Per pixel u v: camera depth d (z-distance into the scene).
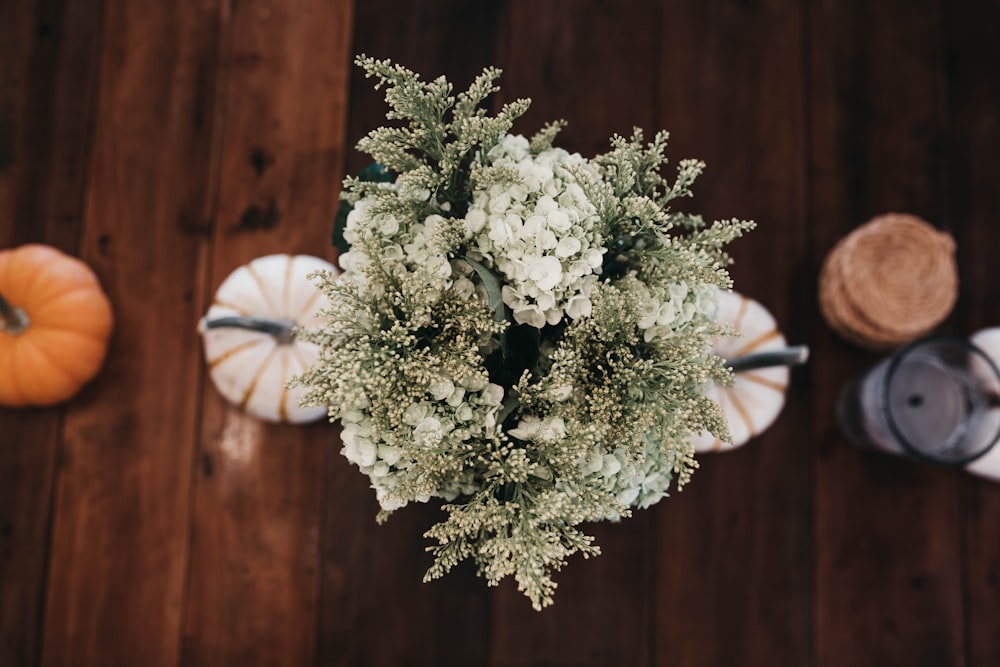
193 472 0.72
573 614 0.72
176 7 0.76
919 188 0.77
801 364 0.75
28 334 0.69
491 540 0.46
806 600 0.73
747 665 0.73
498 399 0.47
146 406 0.73
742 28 0.78
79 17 0.76
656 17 0.77
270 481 0.72
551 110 0.76
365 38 0.76
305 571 0.72
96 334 0.71
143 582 0.72
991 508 0.74
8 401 0.70
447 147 0.47
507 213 0.46
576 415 0.47
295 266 0.66
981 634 0.73
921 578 0.74
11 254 0.70
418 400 0.47
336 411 0.46
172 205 0.75
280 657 0.71
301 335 0.49
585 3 0.77
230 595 0.72
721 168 0.76
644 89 0.76
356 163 0.75
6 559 0.72
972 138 0.77
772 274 0.75
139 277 0.74
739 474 0.74
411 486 0.47
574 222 0.46
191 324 0.74
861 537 0.74
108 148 0.75
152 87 0.76
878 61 0.78
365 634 0.72
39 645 0.71
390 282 0.47
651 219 0.46
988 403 0.66
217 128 0.75
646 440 0.49
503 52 0.76
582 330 0.47
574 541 0.47
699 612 0.73
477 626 0.72
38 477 0.72
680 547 0.73
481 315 0.46
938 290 0.70
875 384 0.68
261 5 0.76
